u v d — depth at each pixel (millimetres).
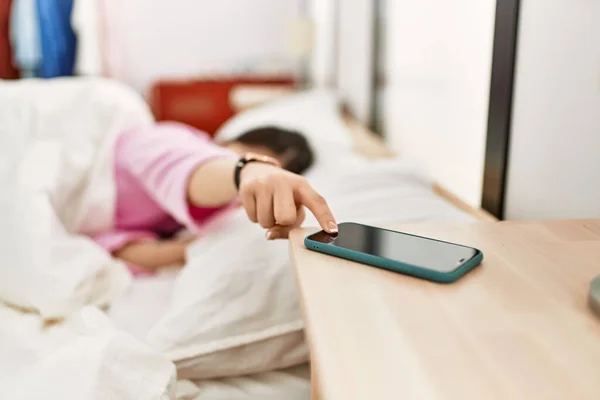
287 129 1316
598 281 389
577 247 496
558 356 318
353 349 322
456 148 1214
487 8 1045
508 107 917
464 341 333
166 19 2941
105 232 1134
